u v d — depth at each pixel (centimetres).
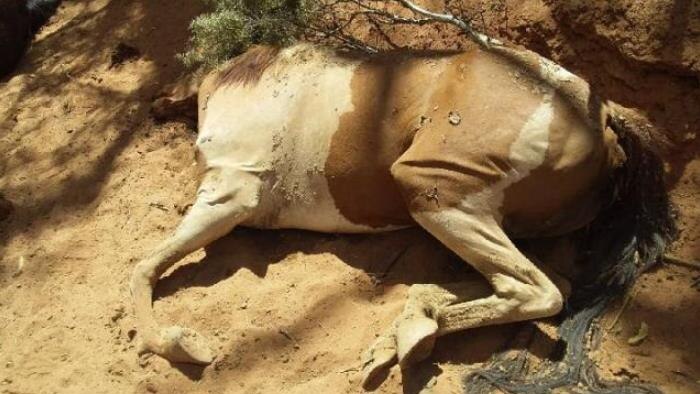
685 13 315
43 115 428
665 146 319
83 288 339
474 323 289
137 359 309
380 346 289
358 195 321
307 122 324
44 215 375
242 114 333
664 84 323
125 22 478
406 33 391
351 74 322
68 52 472
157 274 326
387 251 327
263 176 329
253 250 337
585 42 345
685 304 292
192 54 387
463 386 283
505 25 369
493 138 290
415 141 303
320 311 311
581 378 281
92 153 398
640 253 305
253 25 367
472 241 292
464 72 301
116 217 365
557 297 284
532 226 307
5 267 356
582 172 293
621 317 294
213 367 302
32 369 313
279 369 300
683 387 273
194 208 330
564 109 292
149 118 405
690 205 313
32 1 502
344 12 404
